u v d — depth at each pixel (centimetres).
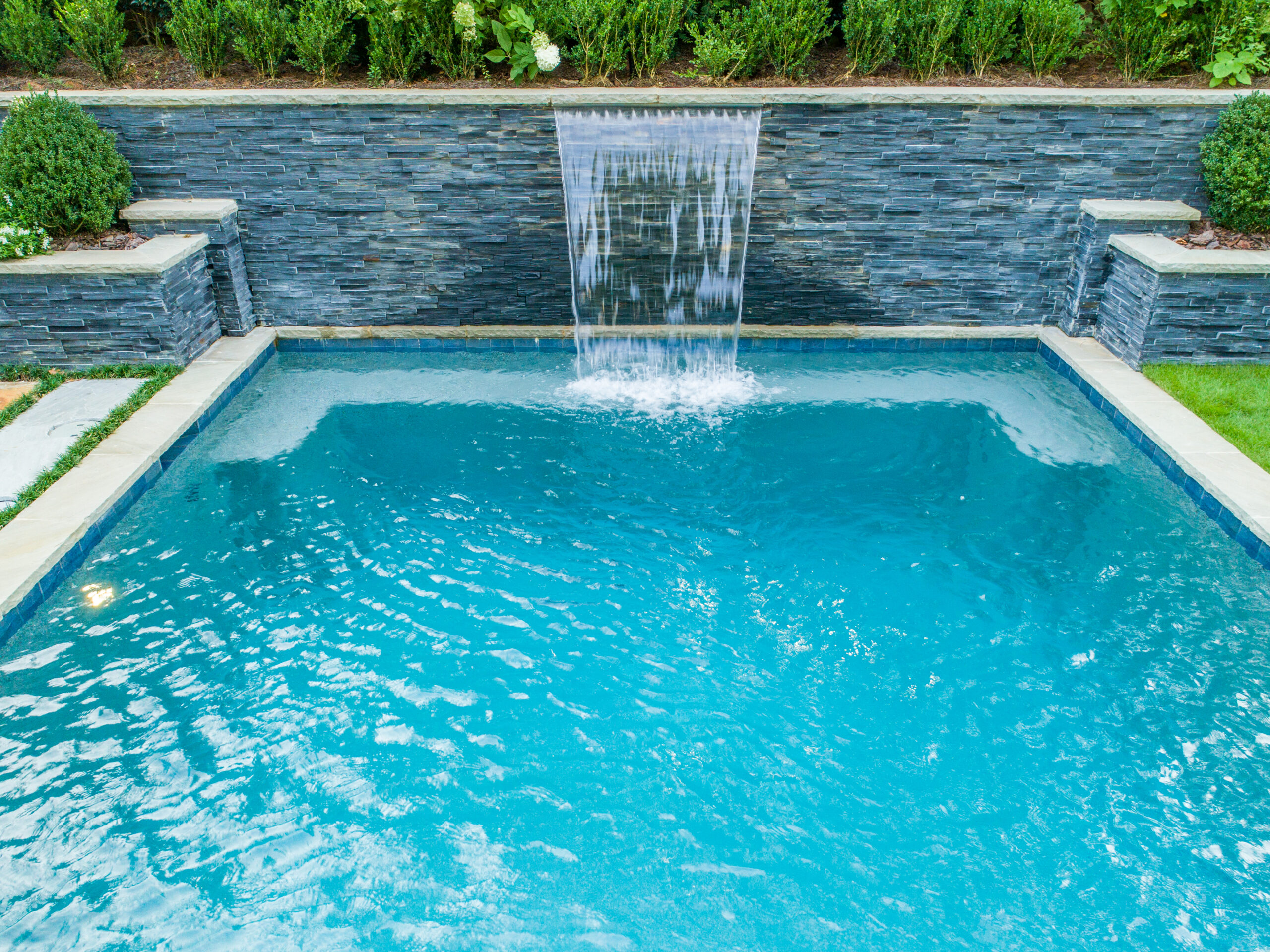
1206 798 315
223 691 362
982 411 590
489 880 290
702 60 630
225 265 634
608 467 524
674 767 330
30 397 554
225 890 285
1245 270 557
